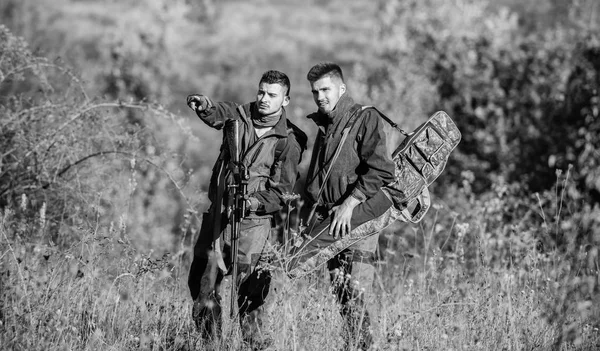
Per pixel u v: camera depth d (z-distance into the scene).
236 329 19.66
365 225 20.22
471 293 22.48
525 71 57.12
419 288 23.44
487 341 20.06
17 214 29.86
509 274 25.08
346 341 19.67
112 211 30.52
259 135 20.61
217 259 19.84
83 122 31.89
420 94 61.75
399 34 80.88
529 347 19.92
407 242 31.89
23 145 31.11
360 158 20.47
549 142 50.47
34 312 19.02
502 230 32.50
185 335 20.16
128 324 19.95
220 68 173.38
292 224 26.81
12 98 32.44
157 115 33.84
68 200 30.78
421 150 20.73
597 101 48.62
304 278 22.50
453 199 40.34
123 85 72.50
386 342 18.94
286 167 20.44
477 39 64.75
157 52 80.38
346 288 20.19
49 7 181.50
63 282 20.73
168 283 23.30
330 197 20.58
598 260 26.02
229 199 20.05
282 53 196.88
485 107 57.16
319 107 20.70
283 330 19.25
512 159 51.16
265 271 20.14
